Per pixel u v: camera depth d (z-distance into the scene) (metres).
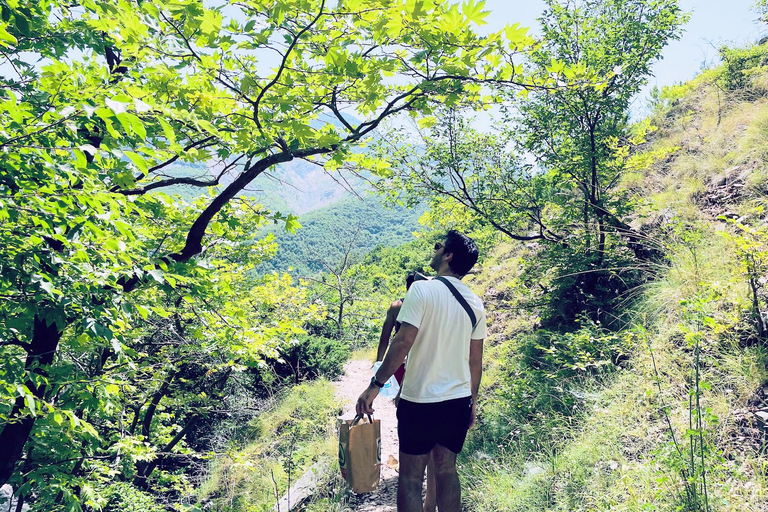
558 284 8.59
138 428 10.20
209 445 12.95
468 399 2.58
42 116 3.13
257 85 4.01
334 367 14.12
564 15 8.54
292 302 11.72
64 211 3.26
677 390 4.36
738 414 3.83
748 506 2.94
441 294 2.54
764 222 6.14
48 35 4.17
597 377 5.88
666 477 3.17
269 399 12.95
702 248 6.29
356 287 23.73
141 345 8.29
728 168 8.14
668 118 12.67
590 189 8.71
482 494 4.50
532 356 7.93
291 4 3.44
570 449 4.50
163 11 3.49
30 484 4.93
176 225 6.56
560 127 8.82
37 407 3.58
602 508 3.42
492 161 9.34
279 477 7.76
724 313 4.67
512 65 3.96
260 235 9.65
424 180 9.45
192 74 4.08
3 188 3.40
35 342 4.66
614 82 8.67
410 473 2.52
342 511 5.48
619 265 8.09
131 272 3.96
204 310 5.75
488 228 10.31
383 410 9.80
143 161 2.34
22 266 3.52
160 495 10.66
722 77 11.67
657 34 8.56
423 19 3.53
